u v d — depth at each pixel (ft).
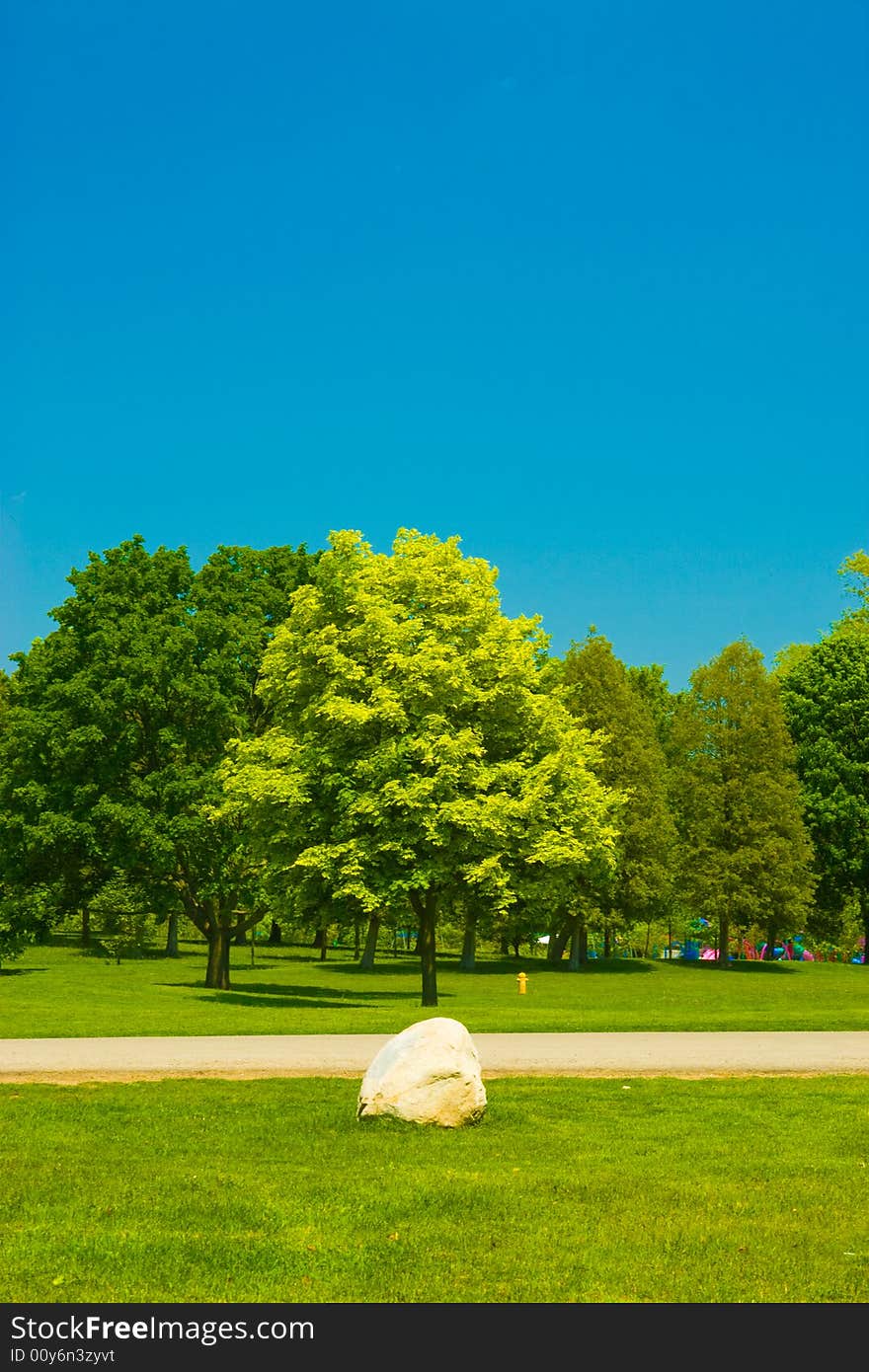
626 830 174.40
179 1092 48.34
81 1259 27.07
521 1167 36.14
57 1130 40.52
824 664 195.31
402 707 96.07
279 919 113.91
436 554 106.01
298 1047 61.46
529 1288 25.71
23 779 127.13
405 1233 29.32
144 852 114.21
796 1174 35.70
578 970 172.96
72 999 90.43
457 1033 42.70
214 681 120.88
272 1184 33.60
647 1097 48.32
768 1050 62.59
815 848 185.68
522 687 105.40
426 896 100.58
